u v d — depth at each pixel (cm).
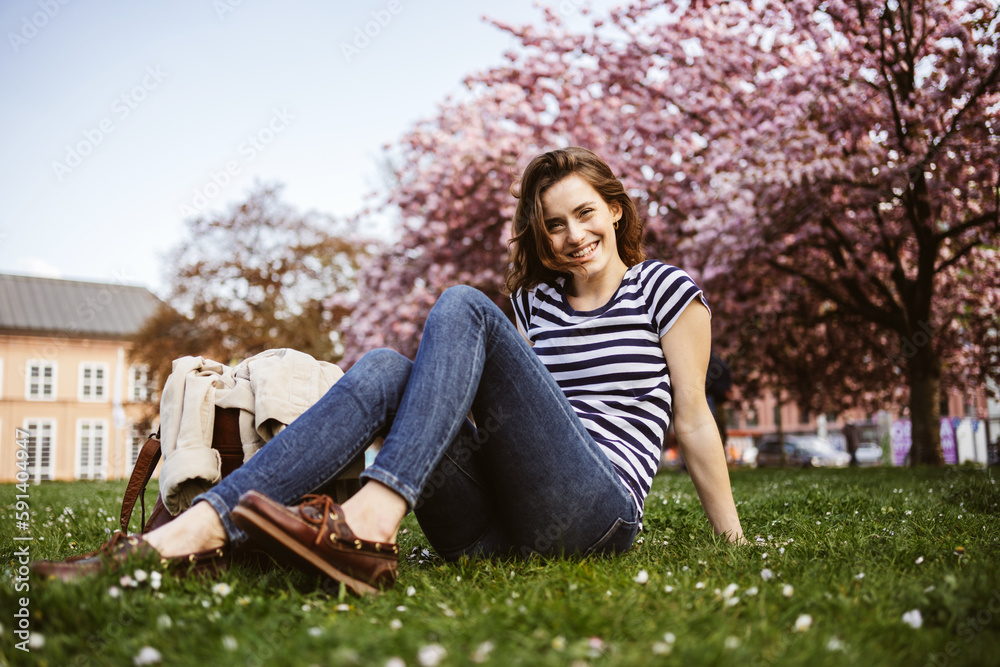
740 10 1280
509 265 257
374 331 1769
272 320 2678
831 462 3591
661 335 225
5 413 4569
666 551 236
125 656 129
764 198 1173
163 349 2727
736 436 5162
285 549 162
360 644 122
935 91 1067
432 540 218
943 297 1559
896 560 209
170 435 222
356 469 196
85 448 4719
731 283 1347
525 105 1516
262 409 218
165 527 176
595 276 236
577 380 226
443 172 1558
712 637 129
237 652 126
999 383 1741
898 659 123
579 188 229
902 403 2169
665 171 1399
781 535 277
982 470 850
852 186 1195
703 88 1334
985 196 1153
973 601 151
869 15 1098
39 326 4678
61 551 306
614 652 120
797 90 1160
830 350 1895
